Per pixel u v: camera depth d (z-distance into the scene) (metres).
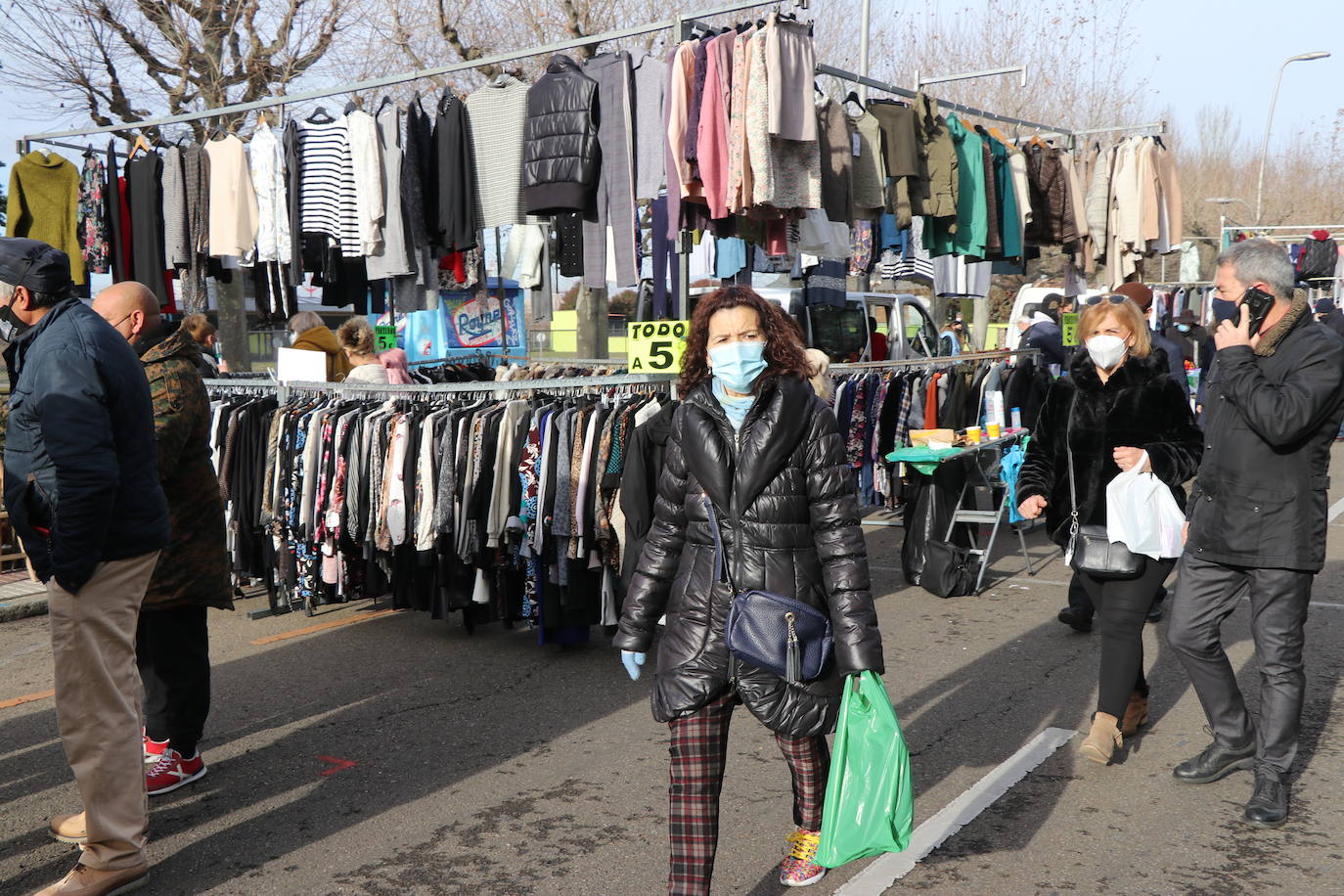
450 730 4.65
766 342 2.72
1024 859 3.35
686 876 2.68
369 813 3.78
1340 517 9.59
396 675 5.48
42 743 4.51
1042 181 8.93
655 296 9.34
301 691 5.23
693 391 2.81
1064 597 7.04
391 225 7.34
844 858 2.55
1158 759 4.18
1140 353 4.03
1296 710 3.58
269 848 3.51
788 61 5.82
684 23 6.08
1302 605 3.55
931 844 3.44
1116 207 9.24
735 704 2.77
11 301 3.01
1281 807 3.56
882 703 2.59
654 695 2.71
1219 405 3.60
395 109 7.25
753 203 5.95
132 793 3.19
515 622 6.53
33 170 8.23
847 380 8.12
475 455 5.64
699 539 2.73
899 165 7.25
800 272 9.38
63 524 2.88
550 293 9.88
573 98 6.38
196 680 3.97
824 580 2.69
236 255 7.77
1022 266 9.97
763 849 3.44
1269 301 3.39
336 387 6.78
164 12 15.02
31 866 3.40
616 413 5.34
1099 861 3.33
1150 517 3.78
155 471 3.24
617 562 5.42
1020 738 4.44
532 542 5.52
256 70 15.72
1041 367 8.68
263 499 6.26
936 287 9.91
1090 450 4.01
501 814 3.76
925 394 8.17
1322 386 3.29
